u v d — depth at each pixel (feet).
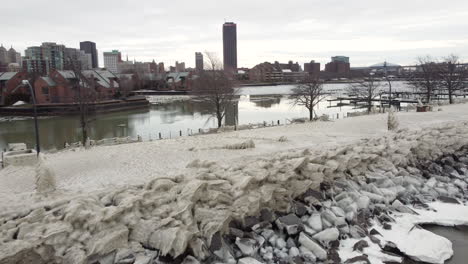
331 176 52.13
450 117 123.03
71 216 33.45
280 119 184.65
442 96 288.92
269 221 42.06
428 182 59.72
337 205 47.62
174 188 40.75
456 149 75.46
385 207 49.26
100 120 201.77
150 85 446.60
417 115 131.85
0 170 63.93
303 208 45.27
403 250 39.55
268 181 45.57
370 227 44.86
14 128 178.60
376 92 384.68
